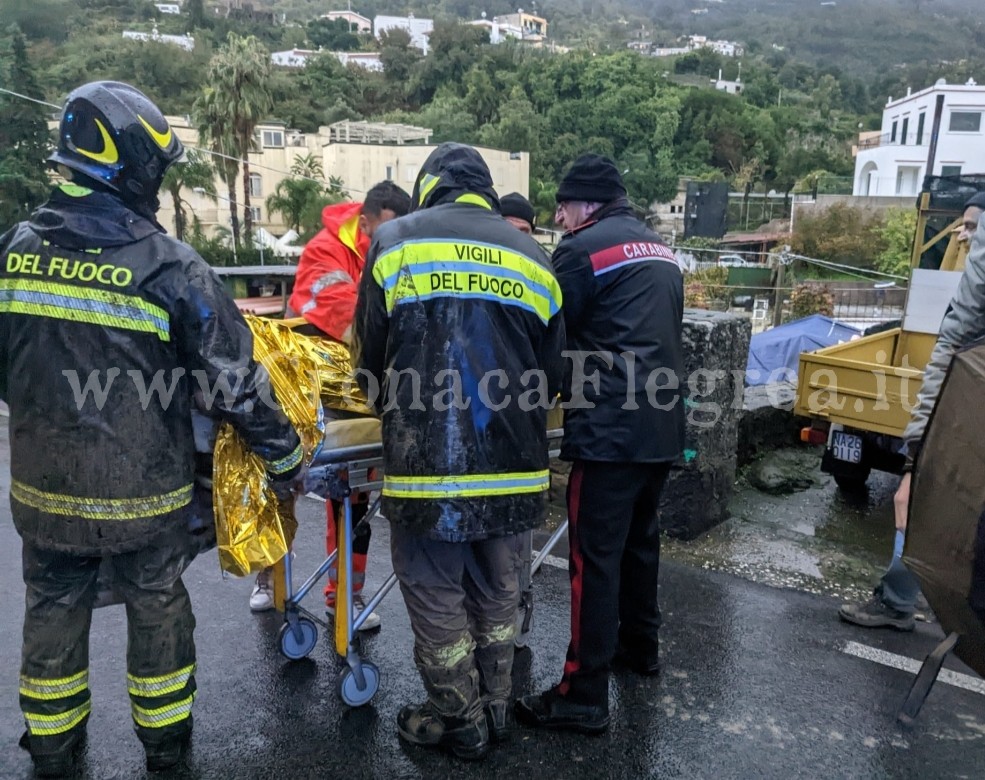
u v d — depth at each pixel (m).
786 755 2.94
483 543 2.90
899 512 2.52
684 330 4.70
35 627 2.58
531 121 86.75
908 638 3.80
